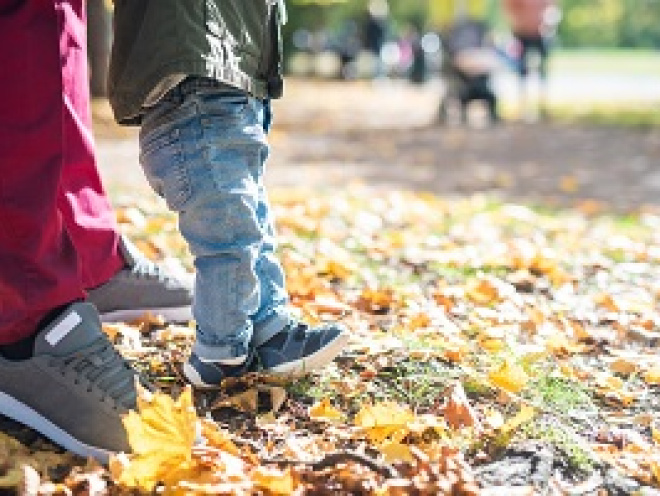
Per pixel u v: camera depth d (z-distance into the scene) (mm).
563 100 28469
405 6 45844
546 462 3691
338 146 16969
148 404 3619
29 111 3525
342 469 3494
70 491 3426
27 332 3734
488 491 3441
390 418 3850
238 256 4004
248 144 3979
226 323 4070
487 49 21906
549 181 13312
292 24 41406
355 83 38094
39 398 3721
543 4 23328
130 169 11383
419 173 13758
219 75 3824
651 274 6730
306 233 7441
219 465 3520
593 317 5504
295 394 4234
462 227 8117
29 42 3510
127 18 3926
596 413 4227
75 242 4363
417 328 4984
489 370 4406
